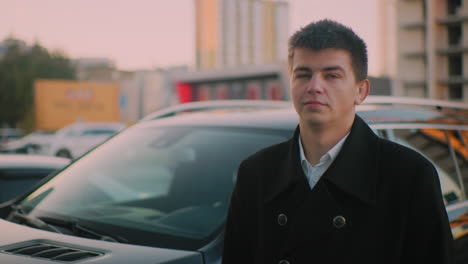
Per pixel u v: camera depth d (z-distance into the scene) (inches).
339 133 45.8
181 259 61.9
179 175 98.5
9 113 2274.9
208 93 629.3
